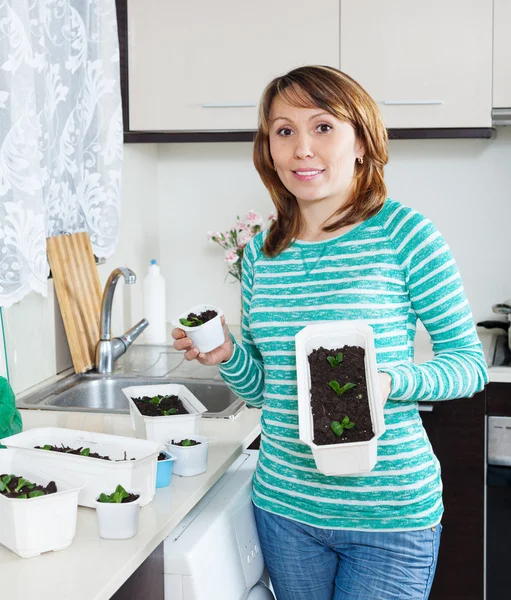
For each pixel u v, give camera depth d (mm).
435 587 2498
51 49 2113
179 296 3180
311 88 1427
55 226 2270
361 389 1348
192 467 1555
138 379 2297
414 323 1499
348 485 1415
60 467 1388
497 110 2512
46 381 2250
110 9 2361
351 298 1423
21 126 1854
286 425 1468
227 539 1530
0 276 1861
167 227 3154
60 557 1214
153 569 1360
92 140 2383
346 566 1462
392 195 2982
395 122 2555
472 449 2432
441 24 2498
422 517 1413
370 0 2514
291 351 1460
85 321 2375
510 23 2473
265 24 2561
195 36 2590
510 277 2949
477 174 2926
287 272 1495
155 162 3105
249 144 3053
